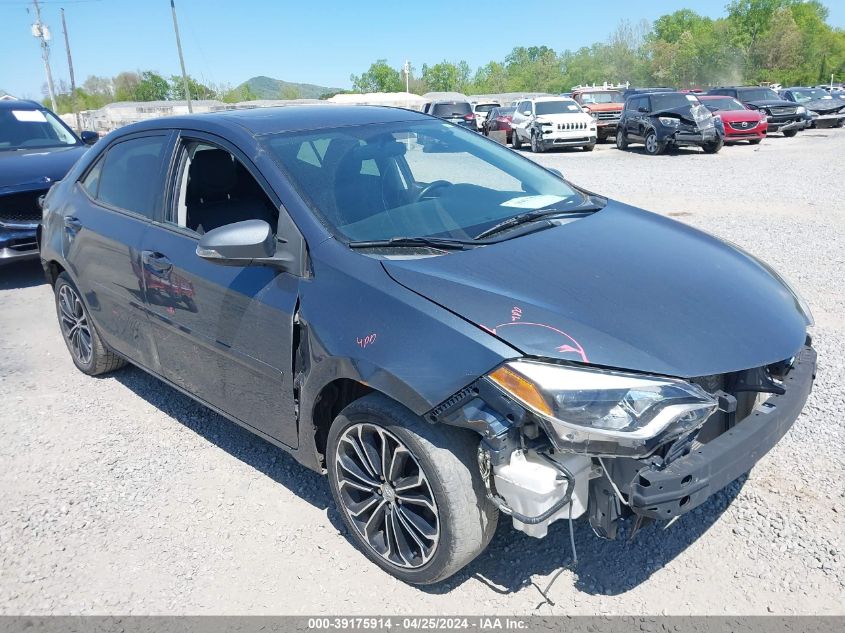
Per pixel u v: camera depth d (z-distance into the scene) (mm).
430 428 2490
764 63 86500
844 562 2740
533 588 2727
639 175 14508
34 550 3092
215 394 3520
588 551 2904
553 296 2535
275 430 3195
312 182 3146
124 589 2830
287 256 2953
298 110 3910
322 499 3379
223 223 3684
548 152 21719
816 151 17906
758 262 3348
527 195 3598
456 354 2381
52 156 7605
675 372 2297
